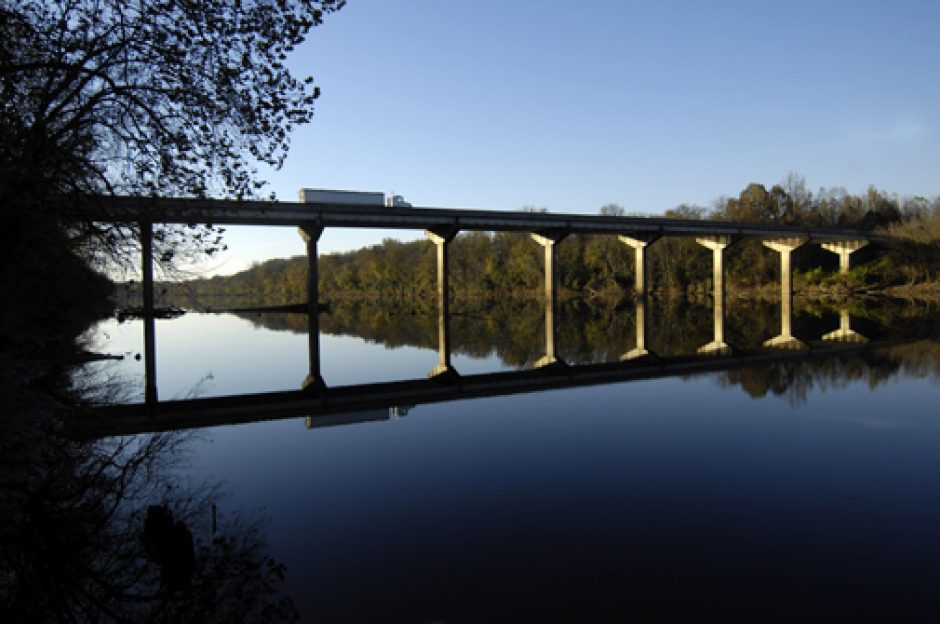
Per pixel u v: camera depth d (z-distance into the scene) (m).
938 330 36.00
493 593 6.59
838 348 28.64
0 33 14.29
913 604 6.31
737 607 6.27
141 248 16.89
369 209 61.16
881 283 90.75
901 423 14.09
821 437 12.96
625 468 11.05
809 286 96.44
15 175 14.48
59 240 18.22
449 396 19.25
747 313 59.84
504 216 67.50
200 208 16.41
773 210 120.94
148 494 10.08
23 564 7.59
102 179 16.19
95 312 58.25
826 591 6.58
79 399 19.02
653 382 20.61
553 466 11.26
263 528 8.55
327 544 7.96
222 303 133.75
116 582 7.13
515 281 125.00
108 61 15.11
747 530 8.23
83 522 8.94
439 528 8.42
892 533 8.09
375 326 53.62
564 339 38.44
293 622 6.09
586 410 16.28
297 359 30.31
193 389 21.45
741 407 16.16
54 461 11.91
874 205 124.44
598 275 117.62
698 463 11.28
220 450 12.91
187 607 6.50
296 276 181.12
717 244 83.19
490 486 10.20
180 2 14.21
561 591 6.62
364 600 6.48
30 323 28.55
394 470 11.23
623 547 7.73
